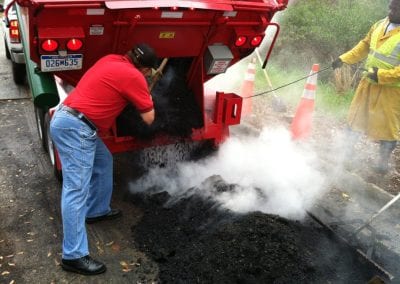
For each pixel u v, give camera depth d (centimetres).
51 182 443
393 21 420
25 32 337
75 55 329
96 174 350
